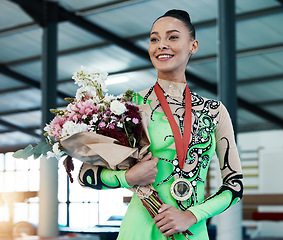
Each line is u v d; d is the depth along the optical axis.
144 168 1.62
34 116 15.16
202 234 1.68
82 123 1.66
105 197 8.08
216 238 4.11
